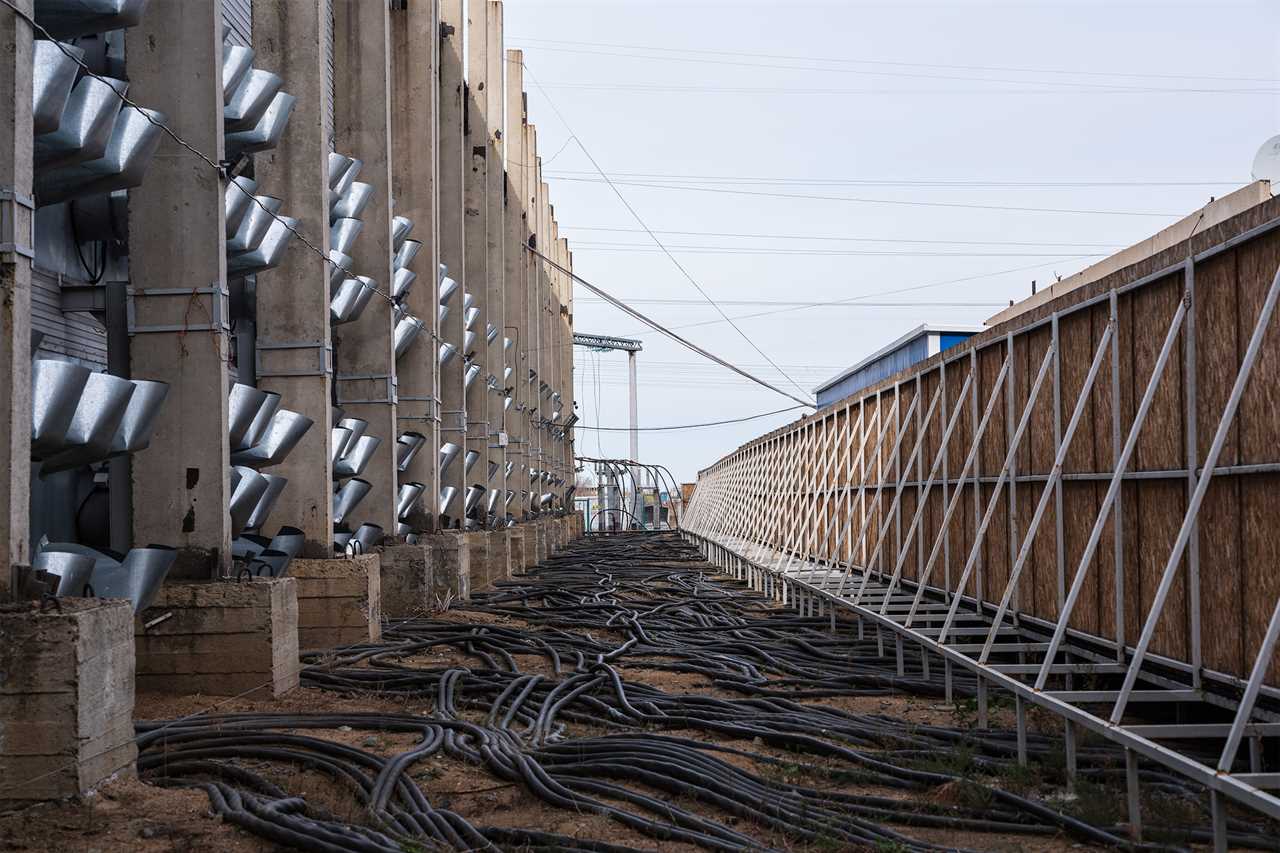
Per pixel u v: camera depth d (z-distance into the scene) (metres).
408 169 22.72
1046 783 7.70
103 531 12.22
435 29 23.47
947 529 12.79
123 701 7.43
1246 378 6.73
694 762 7.84
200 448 11.27
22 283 7.31
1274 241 6.94
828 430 20.42
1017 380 11.62
